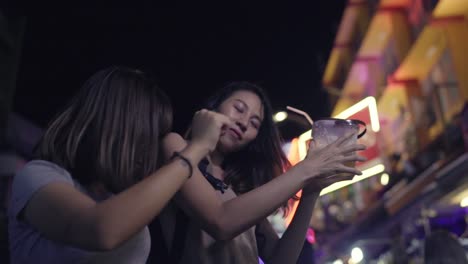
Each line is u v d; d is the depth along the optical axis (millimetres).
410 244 13453
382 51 19156
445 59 14555
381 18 17328
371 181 19375
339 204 20250
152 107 1530
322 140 1903
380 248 16734
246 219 1632
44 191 1249
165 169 1298
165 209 1871
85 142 1446
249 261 1912
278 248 2105
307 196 2111
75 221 1183
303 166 1747
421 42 14680
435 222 12953
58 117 1491
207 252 1814
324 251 18984
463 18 13516
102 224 1155
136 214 1187
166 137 1755
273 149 2424
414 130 16156
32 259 1330
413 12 16156
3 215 12969
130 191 1220
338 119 1938
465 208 12383
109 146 1425
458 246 3738
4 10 16734
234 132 2223
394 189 15477
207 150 1389
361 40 20031
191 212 1660
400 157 16203
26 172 1326
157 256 1811
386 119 19297
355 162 1970
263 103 2377
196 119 1467
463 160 9805
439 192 10727
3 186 13836
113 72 1522
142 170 1520
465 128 10906
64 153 1442
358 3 19406
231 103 2270
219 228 1632
